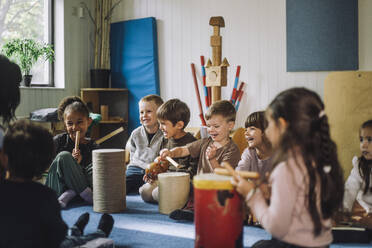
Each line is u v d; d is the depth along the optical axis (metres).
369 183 1.78
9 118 1.44
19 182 1.16
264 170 1.95
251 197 1.13
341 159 2.34
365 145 1.78
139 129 2.79
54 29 4.13
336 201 1.11
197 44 3.83
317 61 3.24
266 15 3.46
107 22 4.32
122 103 4.23
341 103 2.33
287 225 1.04
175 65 3.97
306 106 1.06
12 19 3.83
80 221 1.67
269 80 3.47
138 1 4.17
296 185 1.03
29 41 3.65
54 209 1.16
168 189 2.09
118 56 4.30
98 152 2.10
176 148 2.22
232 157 2.07
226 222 1.21
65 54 4.12
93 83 4.19
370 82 2.28
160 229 1.84
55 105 4.00
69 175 2.29
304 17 3.28
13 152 1.18
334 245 1.66
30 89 3.71
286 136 1.06
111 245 1.50
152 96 2.72
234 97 3.35
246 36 3.56
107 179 2.10
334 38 3.17
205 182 1.21
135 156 2.74
